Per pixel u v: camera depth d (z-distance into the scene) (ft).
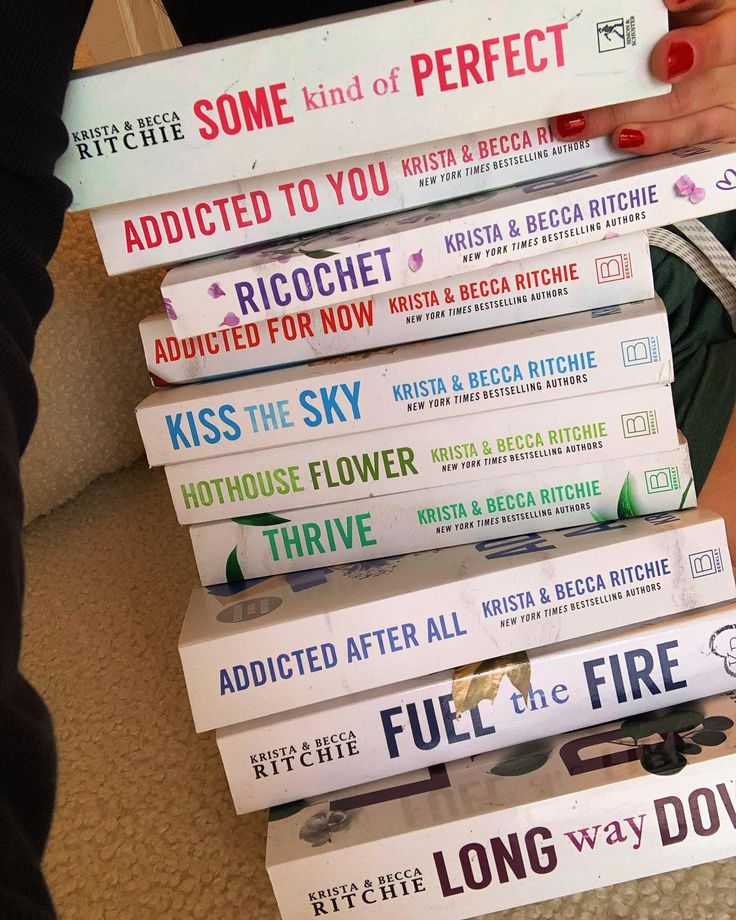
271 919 1.45
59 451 2.77
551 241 1.49
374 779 1.55
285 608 1.54
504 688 1.54
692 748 1.46
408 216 1.56
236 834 1.62
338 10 2.13
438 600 1.52
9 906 0.79
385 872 1.41
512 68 1.39
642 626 1.57
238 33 2.24
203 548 1.68
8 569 0.90
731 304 1.88
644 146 1.56
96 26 3.68
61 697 2.01
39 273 1.24
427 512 1.66
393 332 1.64
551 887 1.44
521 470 1.63
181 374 1.66
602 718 1.58
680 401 1.91
